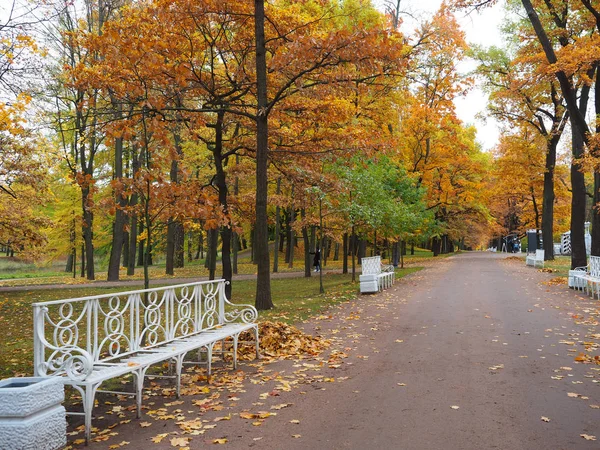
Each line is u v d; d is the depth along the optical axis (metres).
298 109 14.59
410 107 30.81
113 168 31.72
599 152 16.28
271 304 13.63
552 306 12.41
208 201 9.43
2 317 14.74
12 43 9.70
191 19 13.48
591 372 6.34
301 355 7.70
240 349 8.10
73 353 9.20
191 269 36.25
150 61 9.77
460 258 44.22
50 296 18.69
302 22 14.33
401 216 22.69
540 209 49.28
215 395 5.67
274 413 4.96
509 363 6.87
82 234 31.48
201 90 14.70
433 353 7.58
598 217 19.94
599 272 14.60
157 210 9.59
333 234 27.77
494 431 4.38
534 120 32.94
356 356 7.54
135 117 10.70
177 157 9.14
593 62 16.28
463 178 42.81
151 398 5.70
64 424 4.11
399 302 14.16
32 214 20.80
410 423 4.61
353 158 19.77
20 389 3.71
